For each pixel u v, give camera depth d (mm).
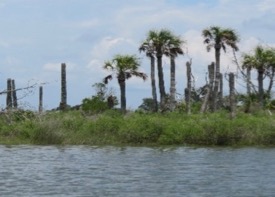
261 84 75625
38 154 41625
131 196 23906
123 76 73188
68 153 42688
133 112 69625
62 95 71438
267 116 62062
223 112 66062
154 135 52375
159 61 74000
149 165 34969
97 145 50594
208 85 76062
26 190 25281
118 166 34375
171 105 73250
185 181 28094
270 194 24469
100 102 73062
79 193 24578
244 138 51812
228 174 30641
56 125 52406
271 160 37906
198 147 49375
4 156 40031
